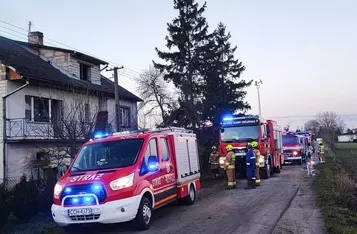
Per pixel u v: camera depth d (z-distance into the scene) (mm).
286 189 13742
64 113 16625
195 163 12219
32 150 18344
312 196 11828
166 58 30141
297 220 8414
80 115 13844
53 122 14141
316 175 18234
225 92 31047
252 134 17391
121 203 7605
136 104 28953
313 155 35844
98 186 7598
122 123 26672
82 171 8508
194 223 8695
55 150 14852
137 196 7910
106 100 23766
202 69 30219
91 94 17719
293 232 7363
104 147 9094
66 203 7730
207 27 30375
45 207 10805
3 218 9031
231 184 14844
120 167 8266
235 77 35094
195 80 30391
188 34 30031
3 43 22594
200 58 29891
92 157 8938
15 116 17875
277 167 20656
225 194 13289
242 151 17188
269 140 18906
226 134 17781
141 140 9070
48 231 8727
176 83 29734
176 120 28766
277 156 20719
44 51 23828
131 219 7754
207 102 29672
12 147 17547
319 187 13398
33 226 9562
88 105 15727
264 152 17422
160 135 9914
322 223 8047
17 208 9906
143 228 8203
